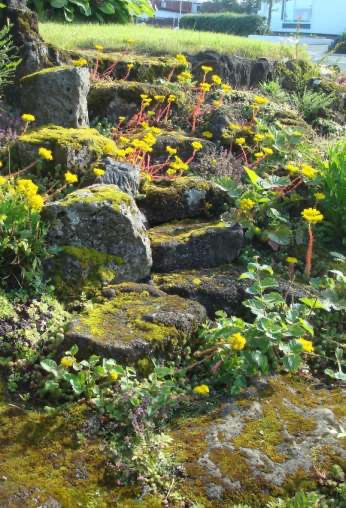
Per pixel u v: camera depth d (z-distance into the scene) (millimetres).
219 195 4871
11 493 2592
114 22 11953
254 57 9078
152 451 2828
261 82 8570
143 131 5801
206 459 2818
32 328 3389
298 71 9133
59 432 2891
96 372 3021
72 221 3799
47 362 3092
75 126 5512
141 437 2865
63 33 8734
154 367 3219
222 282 3977
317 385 3400
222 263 4293
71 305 3637
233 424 3018
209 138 6102
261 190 4820
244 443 2908
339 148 5492
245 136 6004
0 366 3193
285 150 5426
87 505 2605
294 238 4625
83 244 3834
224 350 3328
